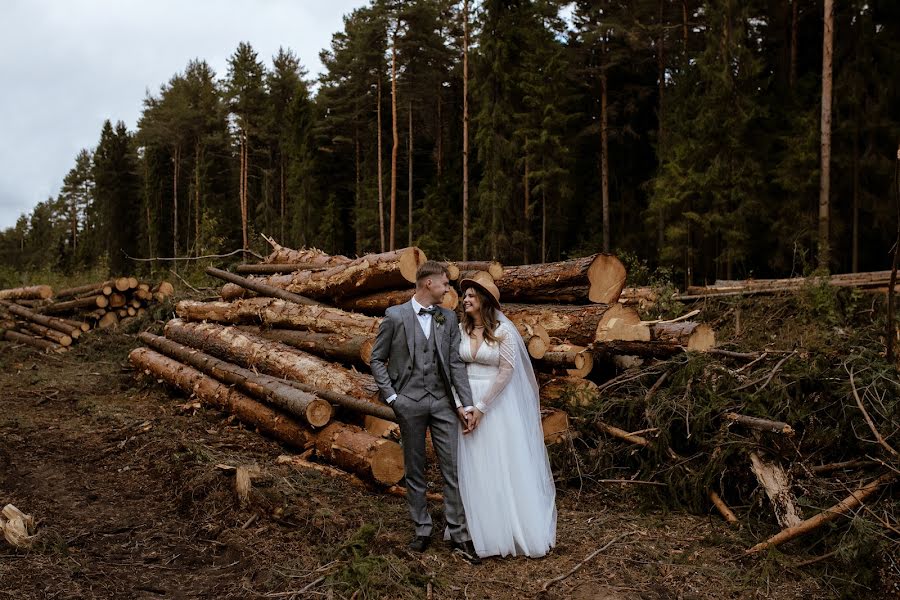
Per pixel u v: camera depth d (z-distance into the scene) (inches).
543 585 145.2
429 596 139.8
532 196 1048.8
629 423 215.5
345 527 173.2
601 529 177.3
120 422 291.9
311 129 1685.5
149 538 177.6
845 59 762.2
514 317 265.4
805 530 158.6
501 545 158.4
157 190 2185.0
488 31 1025.5
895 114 722.2
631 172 1164.5
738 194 708.7
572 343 246.1
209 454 226.7
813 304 352.2
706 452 190.9
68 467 236.4
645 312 360.8
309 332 292.0
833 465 177.2
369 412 215.3
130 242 2395.4
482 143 1029.2
